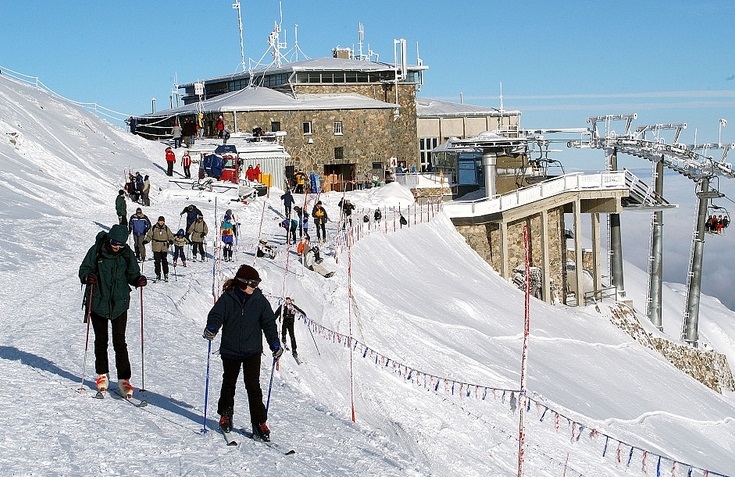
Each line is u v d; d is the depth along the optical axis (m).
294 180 61.03
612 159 53.19
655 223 52.78
